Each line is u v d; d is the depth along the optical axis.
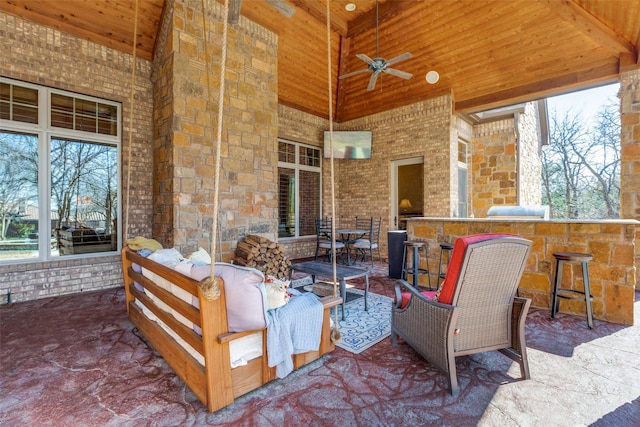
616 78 4.79
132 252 3.07
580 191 12.84
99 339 2.78
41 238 4.15
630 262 3.06
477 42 5.36
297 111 7.29
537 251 3.58
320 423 1.68
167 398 1.91
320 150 7.88
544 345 2.62
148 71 4.83
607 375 2.14
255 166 4.91
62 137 4.30
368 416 1.74
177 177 4.07
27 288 3.94
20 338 2.80
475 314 2.05
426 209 6.48
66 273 4.22
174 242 4.03
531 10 4.65
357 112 7.73
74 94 4.34
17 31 3.87
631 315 3.05
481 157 7.33
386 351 2.54
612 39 4.36
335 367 2.27
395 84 6.74
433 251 4.55
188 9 4.18
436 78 5.94
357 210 7.74
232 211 4.62
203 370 1.80
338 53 6.60
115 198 4.71
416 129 6.68
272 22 5.31
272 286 2.12
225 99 4.54
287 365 2.07
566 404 1.83
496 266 1.97
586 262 3.01
